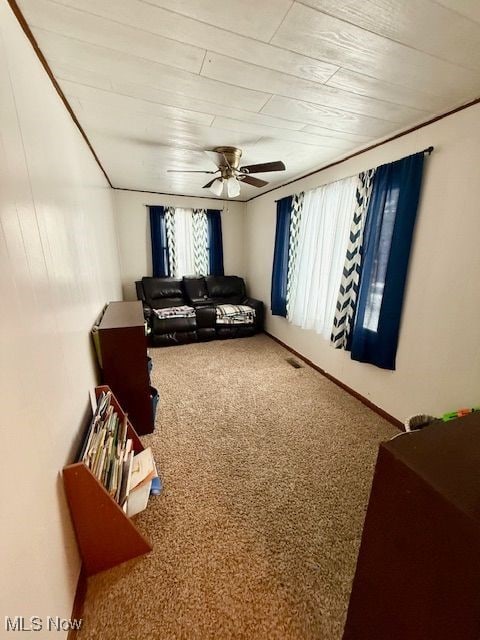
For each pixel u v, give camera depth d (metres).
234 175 2.45
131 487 1.34
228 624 0.97
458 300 1.66
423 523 0.53
